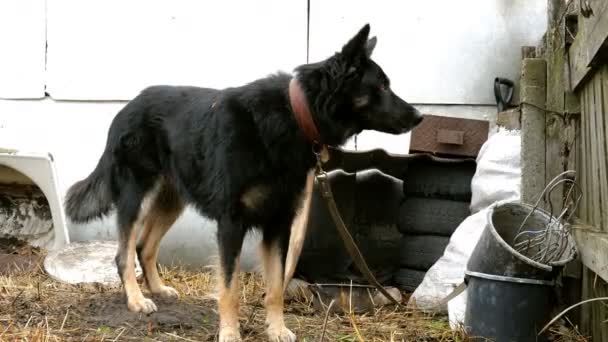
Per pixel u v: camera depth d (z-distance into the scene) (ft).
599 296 10.41
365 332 12.10
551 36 12.64
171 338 11.28
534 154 12.79
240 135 11.05
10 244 18.15
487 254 10.86
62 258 16.24
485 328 10.84
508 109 16.40
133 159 13.23
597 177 10.41
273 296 11.50
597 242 9.30
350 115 11.32
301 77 11.07
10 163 16.42
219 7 18.08
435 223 15.65
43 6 18.61
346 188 15.65
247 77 18.02
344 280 15.62
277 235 11.59
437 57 17.17
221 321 11.15
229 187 11.06
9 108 18.81
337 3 17.57
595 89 10.37
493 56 16.96
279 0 17.83
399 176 15.74
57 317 12.14
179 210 14.10
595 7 9.16
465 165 15.49
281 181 11.18
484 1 16.94
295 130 11.02
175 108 12.82
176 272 17.03
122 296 13.43
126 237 13.10
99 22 18.47
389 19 17.34
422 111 17.28
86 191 14.33
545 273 10.50
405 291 15.85
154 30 18.33
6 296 13.82
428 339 11.77
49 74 18.65
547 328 10.69
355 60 10.94
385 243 15.94
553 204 12.50
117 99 18.48
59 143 18.61
